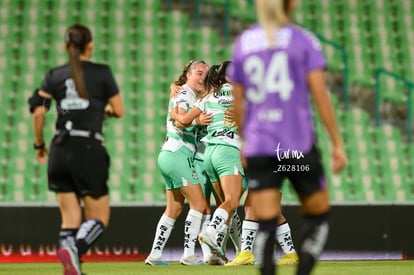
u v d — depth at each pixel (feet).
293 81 51.26
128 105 193.57
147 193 174.19
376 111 200.64
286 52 51.21
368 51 213.46
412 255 134.62
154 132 188.65
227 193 103.60
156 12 214.69
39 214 129.90
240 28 215.10
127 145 184.24
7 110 190.90
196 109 102.68
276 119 51.47
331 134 51.13
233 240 114.42
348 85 205.67
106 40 207.72
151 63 204.03
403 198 181.27
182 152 106.42
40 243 129.59
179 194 109.29
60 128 67.77
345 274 87.35
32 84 197.57
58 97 67.92
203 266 104.94
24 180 175.52
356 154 189.37
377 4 222.28
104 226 68.74
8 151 181.68
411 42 216.95
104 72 68.33
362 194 180.14
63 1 214.07
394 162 189.06
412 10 222.48
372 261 124.77
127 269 99.04
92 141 67.56
